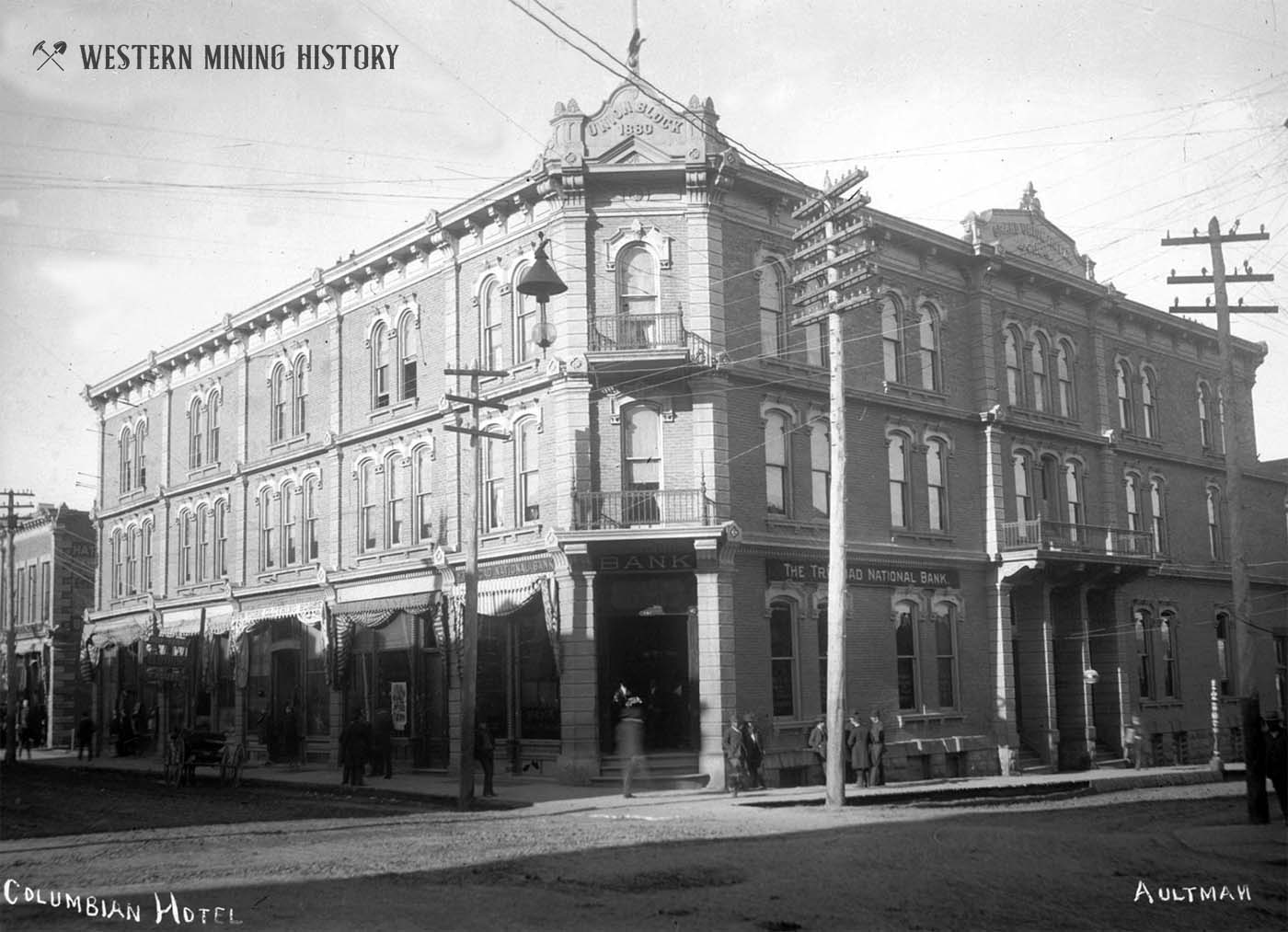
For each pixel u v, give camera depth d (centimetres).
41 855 1631
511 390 2902
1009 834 1702
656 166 2748
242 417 4075
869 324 3189
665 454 2725
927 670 3189
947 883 1301
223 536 4197
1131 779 3048
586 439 2723
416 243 3250
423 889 1282
